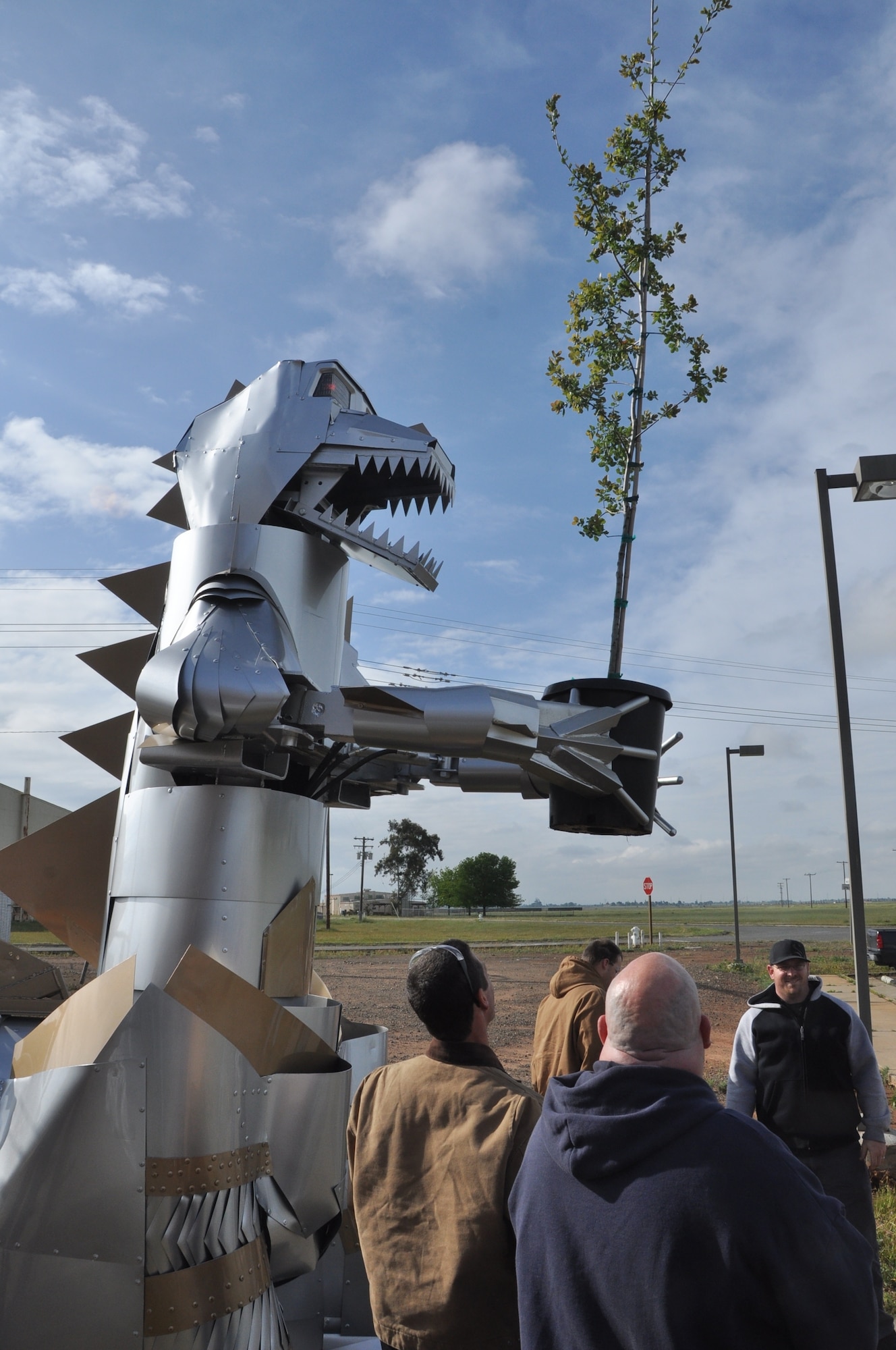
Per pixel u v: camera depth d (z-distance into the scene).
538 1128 1.86
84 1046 3.03
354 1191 2.31
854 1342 1.53
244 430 4.21
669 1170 1.61
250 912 3.66
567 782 4.12
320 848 4.05
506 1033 13.58
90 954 4.58
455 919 85.50
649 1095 1.71
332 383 4.26
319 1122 3.42
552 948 34.00
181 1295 2.87
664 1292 1.54
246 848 3.68
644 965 1.85
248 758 3.96
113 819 4.47
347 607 5.34
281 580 3.96
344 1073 3.58
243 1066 3.19
